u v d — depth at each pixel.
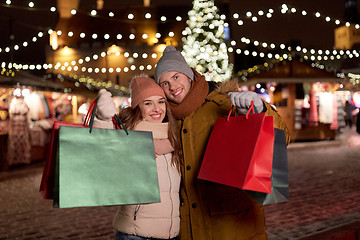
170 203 2.21
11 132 10.20
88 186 1.62
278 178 1.80
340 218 5.09
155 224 2.16
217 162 1.95
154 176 1.81
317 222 4.96
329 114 14.76
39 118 10.95
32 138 11.08
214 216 2.22
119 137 1.79
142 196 1.75
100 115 1.89
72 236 4.72
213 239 2.22
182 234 2.33
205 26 8.84
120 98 13.98
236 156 1.82
